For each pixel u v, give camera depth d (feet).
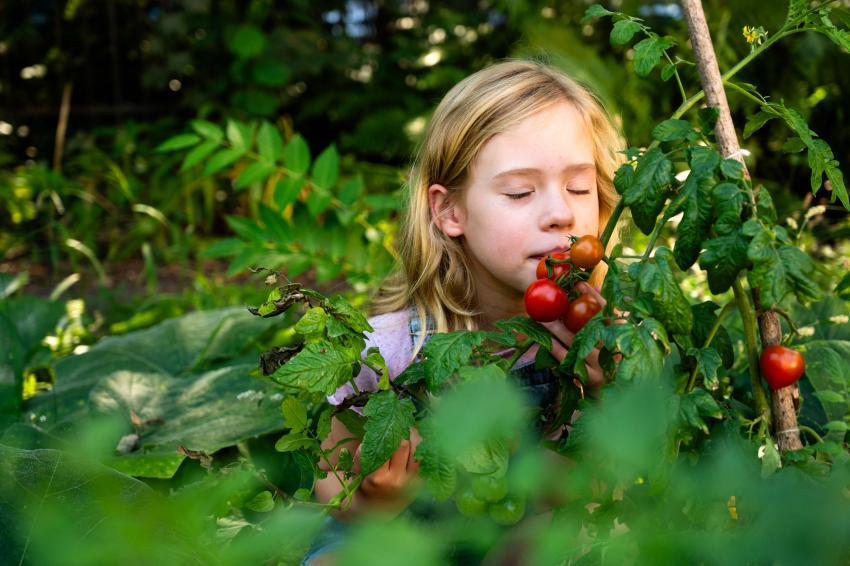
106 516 3.20
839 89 13.85
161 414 6.37
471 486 3.14
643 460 2.57
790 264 2.96
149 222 16.35
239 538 3.42
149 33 22.26
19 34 21.67
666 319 3.06
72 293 13.56
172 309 10.94
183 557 2.83
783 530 2.32
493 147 4.59
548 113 4.58
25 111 21.79
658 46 3.54
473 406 2.13
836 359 4.33
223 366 7.66
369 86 20.26
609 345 3.00
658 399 2.12
